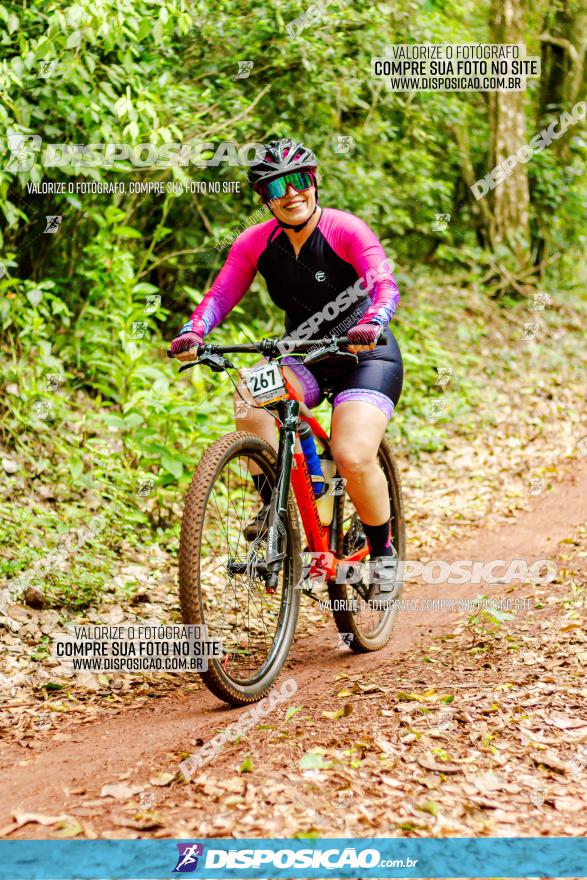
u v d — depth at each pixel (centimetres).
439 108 896
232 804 208
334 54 704
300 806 207
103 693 306
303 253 312
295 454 306
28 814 208
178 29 526
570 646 310
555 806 208
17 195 560
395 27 782
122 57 541
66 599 376
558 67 1159
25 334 522
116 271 551
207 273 765
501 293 1021
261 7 648
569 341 944
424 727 249
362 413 310
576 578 404
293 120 738
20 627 347
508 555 475
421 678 299
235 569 292
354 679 310
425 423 718
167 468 457
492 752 232
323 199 778
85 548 425
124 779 228
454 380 786
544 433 707
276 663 305
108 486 463
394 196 907
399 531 382
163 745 252
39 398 510
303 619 407
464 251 999
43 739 265
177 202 713
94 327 566
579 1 1139
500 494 593
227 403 600
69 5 486
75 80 508
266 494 311
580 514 529
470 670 301
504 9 991
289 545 313
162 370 604
